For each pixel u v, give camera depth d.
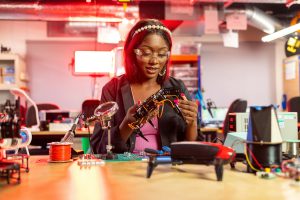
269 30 6.84
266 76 8.63
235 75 8.55
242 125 1.65
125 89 1.73
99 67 4.80
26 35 7.97
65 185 0.96
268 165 1.11
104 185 0.96
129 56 1.73
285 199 0.79
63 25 7.98
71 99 8.07
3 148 1.20
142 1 6.00
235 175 1.09
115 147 1.57
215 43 8.49
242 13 6.44
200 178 1.05
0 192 0.89
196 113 1.58
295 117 1.67
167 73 1.76
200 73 7.28
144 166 1.29
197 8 6.16
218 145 1.11
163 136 1.64
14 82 7.26
